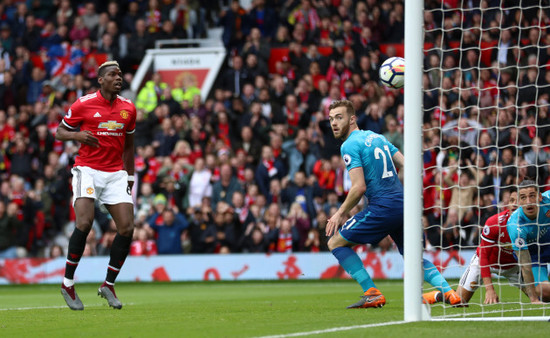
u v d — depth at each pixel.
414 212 19.08
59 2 72.50
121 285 53.59
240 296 37.50
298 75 62.75
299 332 16.67
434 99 55.62
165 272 54.66
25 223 57.41
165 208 55.12
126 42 67.56
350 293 39.06
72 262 24.38
